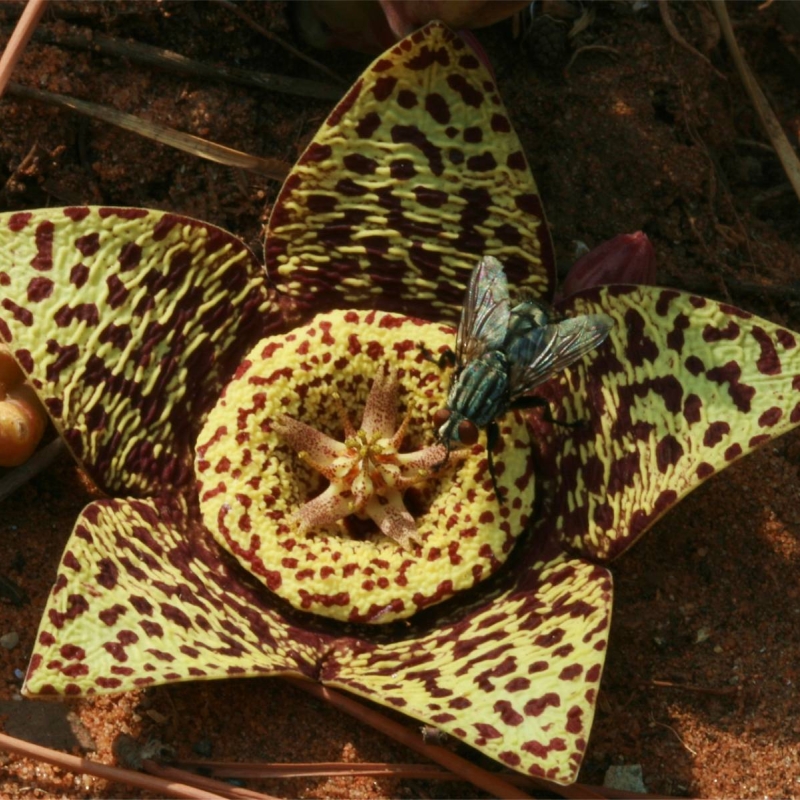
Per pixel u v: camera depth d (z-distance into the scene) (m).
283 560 0.24
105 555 0.24
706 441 0.24
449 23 0.25
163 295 0.25
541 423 0.25
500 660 0.23
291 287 0.25
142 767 0.24
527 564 0.24
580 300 0.25
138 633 0.23
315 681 0.24
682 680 0.25
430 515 0.25
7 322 0.24
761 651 0.25
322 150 0.25
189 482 0.25
